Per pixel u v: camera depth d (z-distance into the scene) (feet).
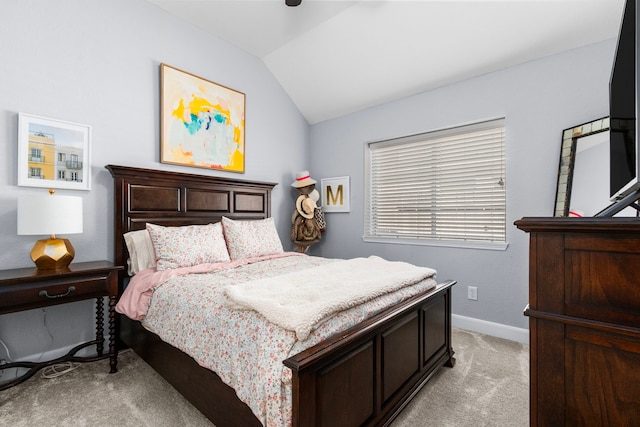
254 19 9.74
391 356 5.18
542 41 7.95
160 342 6.14
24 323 6.92
